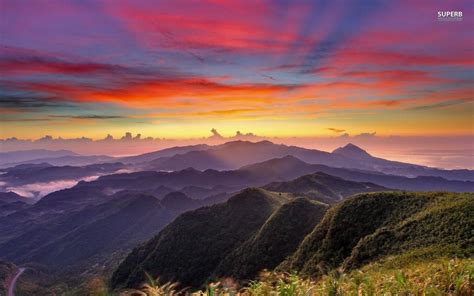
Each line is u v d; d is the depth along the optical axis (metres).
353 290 7.80
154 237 123.94
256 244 84.06
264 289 7.70
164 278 95.50
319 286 8.05
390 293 7.63
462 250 26.52
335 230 56.53
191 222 120.44
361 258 41.94
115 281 112.44
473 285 8.05
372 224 53.28
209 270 93.62
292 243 79.50
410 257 28.28
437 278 8.86
